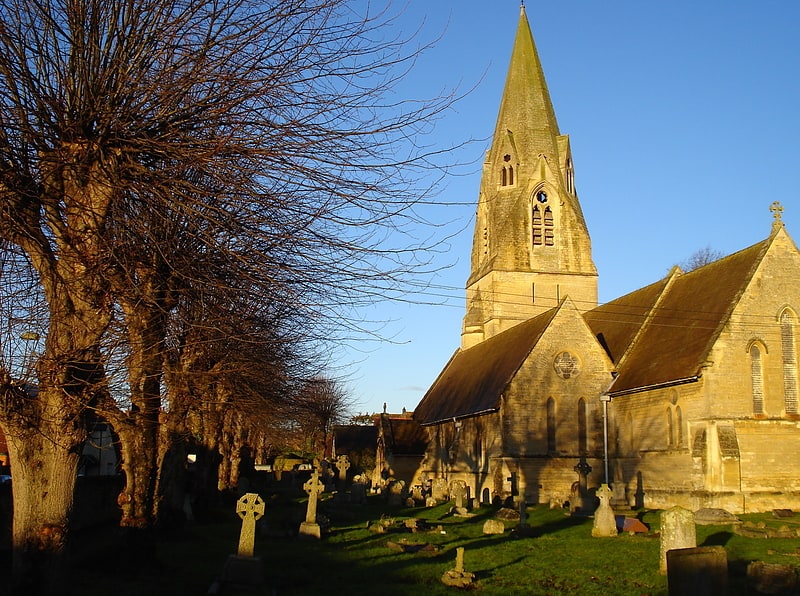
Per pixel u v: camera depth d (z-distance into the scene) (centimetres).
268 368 2267
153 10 1117
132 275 1170
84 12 1094
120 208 1096
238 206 1113
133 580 1759
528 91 6581
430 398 6775
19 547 1130
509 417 4316
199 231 1137
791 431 3559
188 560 2114
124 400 1603
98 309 1133
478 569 2066
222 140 1068
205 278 1157
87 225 1086
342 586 1816
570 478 4319
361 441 9231
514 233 6256
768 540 2459
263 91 1109
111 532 2609
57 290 1113
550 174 6369
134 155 1151
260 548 2489
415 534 2855
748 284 3662
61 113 1087
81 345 1116
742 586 1742
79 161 1080
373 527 2986
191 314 1302
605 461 4159
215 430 3372
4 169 1052
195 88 1152
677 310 4275
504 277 6194
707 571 1044
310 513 2806
